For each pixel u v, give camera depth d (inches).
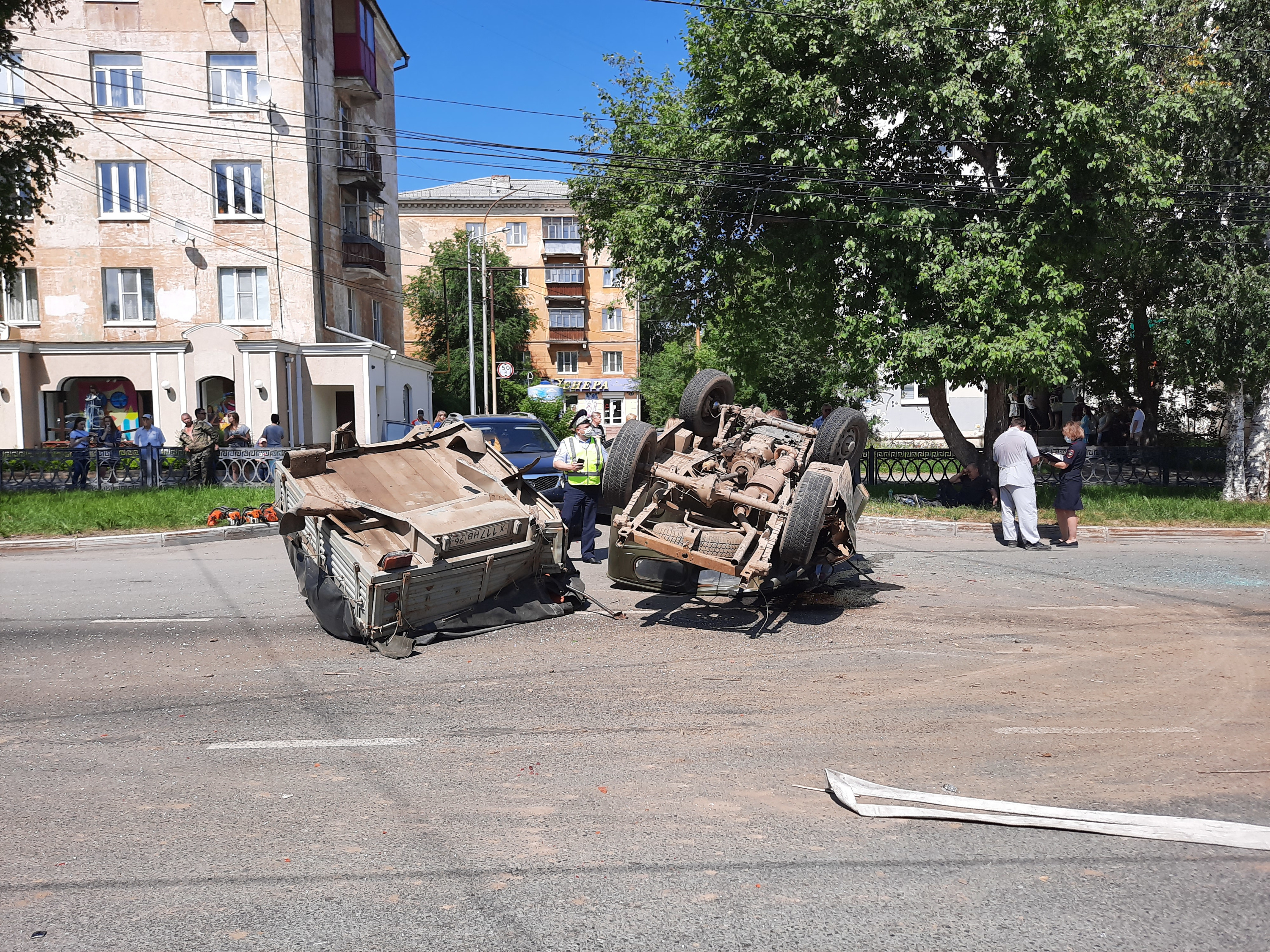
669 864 141.9
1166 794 168.6
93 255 1163.3
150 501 649.6
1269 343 622.5
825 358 862.5
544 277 2329.0
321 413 1221.7
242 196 1173.7
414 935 121.8
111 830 154.8
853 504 322.3
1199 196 644.1
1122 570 415.2
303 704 225.0
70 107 1141.1
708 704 222.7
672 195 701.3
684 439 343.3
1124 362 914.1
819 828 154.5
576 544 479.8
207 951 118.3
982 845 148.9
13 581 402.3
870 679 243.8
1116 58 557.6
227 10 1146.0
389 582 271.3
